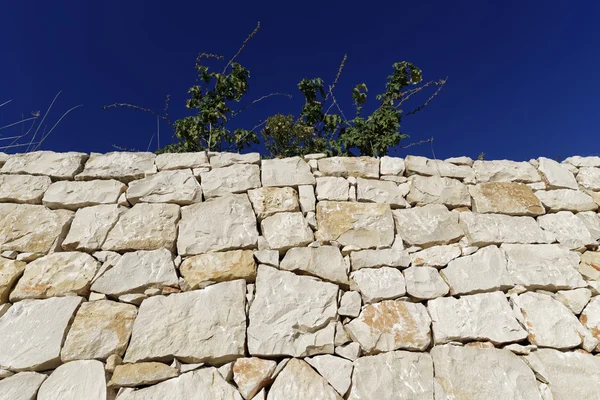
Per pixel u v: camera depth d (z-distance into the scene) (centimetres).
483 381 234
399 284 260
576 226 301
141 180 286
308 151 442
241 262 256
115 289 241
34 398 208
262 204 282
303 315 242
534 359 243
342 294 255
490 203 303
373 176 308
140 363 220
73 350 220
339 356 235
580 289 272
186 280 248
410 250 277
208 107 439
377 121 419
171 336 228
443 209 296
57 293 238
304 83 446
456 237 284
